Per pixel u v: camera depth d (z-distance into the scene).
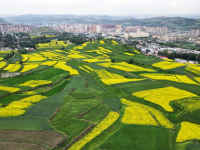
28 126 57.12
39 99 80.25
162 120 63.19
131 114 67.00
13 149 45.56
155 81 106.00
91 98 82.88
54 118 63.84
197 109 69.00
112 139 51.97
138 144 49.97
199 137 53.03
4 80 106.75
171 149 48.19
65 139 51.00
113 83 101.88
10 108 69.62
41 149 45.97
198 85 99.12
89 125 59.47
